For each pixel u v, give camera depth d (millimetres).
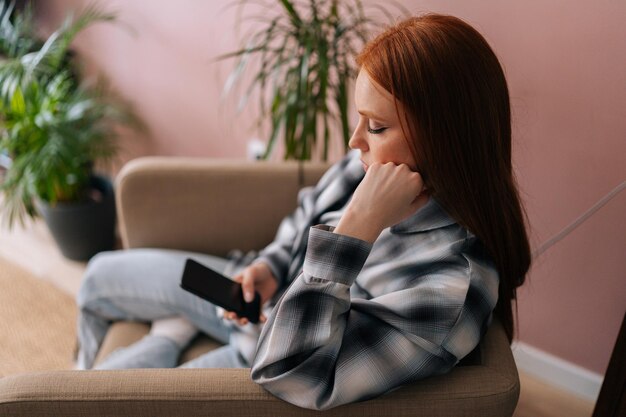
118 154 2332
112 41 2125
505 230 784
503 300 847
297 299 720
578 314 1333
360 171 1038
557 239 1207
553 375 1450
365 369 708
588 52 1068
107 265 1179
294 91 1325
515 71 1175
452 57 688
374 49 722
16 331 1681
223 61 1776
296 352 708
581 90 1104
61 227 1872
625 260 1196
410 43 694
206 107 1932
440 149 715
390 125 729
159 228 1249
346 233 730
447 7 1220
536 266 1340
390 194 734
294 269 1085
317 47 1242
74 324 1718
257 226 1268
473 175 738
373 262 861
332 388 707
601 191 1162
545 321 1403
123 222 1254
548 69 1130
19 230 2162
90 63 2273
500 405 720
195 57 1858
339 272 722
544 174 1229
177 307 1135
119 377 725
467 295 741
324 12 1457
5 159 2273
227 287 980
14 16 2266
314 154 1602
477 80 704
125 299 1150
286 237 1139
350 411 713
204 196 1231
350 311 773
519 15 1123
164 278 1151
